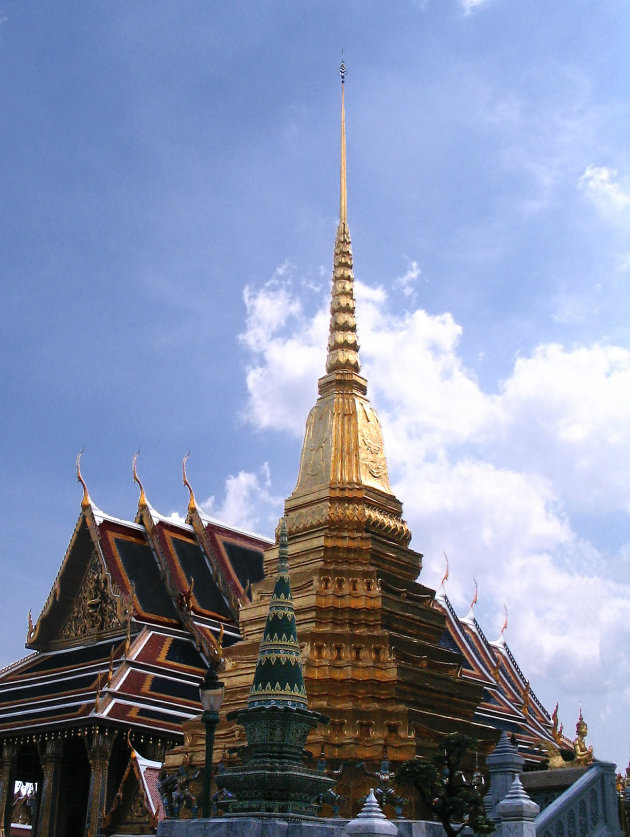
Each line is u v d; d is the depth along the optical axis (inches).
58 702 1839.3
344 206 1921.8
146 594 2129.7
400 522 1652.3
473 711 1499.8
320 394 1763.0
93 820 1617.9
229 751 1332.4
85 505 2209.6
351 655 1416.1
